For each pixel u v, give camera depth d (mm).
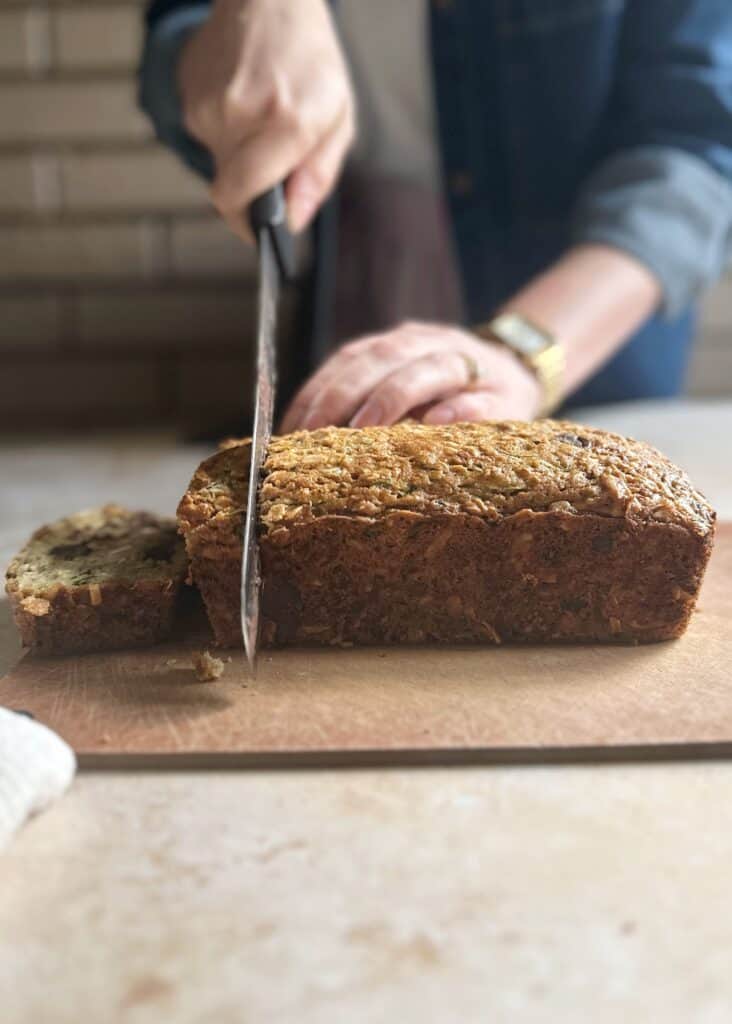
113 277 938
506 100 684
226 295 946
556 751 264
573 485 322
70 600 322
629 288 553
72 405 965
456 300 812
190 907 208
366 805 246
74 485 626
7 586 327
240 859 224
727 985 185
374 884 215
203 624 351
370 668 315
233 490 329
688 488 334
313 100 438
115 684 305
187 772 263
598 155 688
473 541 321
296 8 457
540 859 223
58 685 305
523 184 713
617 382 789
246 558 291
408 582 326
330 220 684
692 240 579
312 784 256
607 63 648
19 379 956
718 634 342
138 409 969
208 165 607
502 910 206
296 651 329
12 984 187
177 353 957
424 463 331
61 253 929
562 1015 178
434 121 751
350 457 334
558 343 501
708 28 620
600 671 312
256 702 291
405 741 266
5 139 898
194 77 474
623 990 184
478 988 185
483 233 739
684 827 235
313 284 723
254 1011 180
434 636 334
